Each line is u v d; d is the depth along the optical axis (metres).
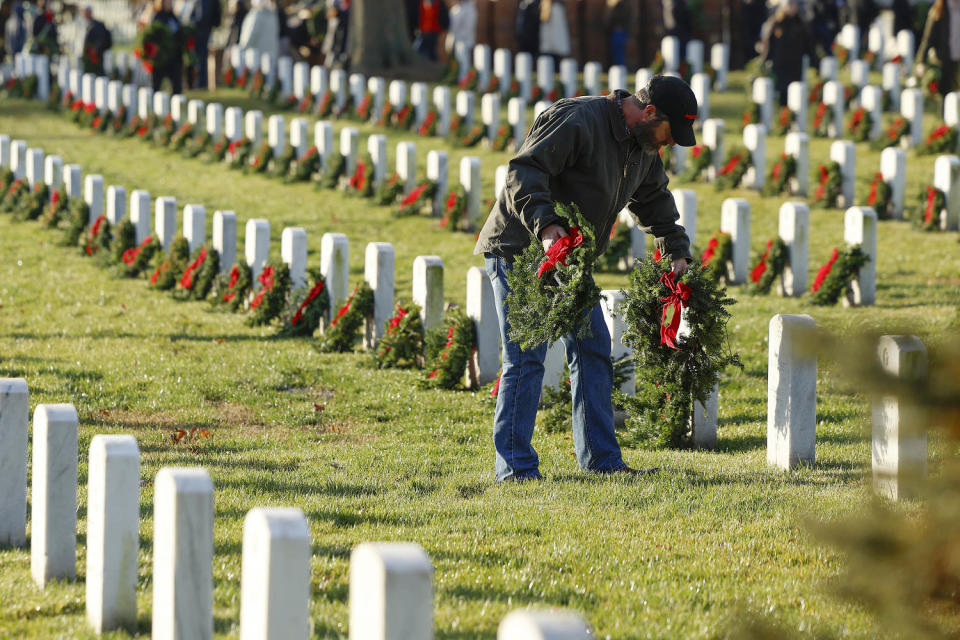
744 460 14.01
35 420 9.37
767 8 61.94
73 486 9.23
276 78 53.94
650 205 13.27
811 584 9.01
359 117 49.19
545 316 11.94
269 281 22.86
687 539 10.60
